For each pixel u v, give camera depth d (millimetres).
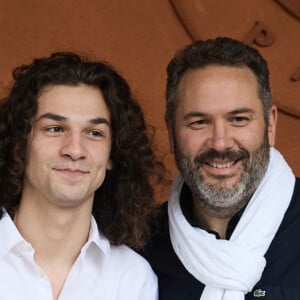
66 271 1970
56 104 1865
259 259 2010
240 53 2098
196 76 2086
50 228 1918
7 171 1956
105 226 2115
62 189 1840
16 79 2016
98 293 1983
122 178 2117
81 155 1843
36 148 1856
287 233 2078
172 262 2150
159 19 3641
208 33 3570
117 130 2029
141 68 3643
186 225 2115
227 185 2047
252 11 3592
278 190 2123
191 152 2076
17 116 1920
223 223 2150
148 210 2197
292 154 3625
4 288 1886
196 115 2061
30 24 3621
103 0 3646
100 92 1948
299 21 3596
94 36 3637
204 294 2045
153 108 3631
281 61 3594
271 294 2006
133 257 2092
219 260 2020
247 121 2059
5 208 1969
